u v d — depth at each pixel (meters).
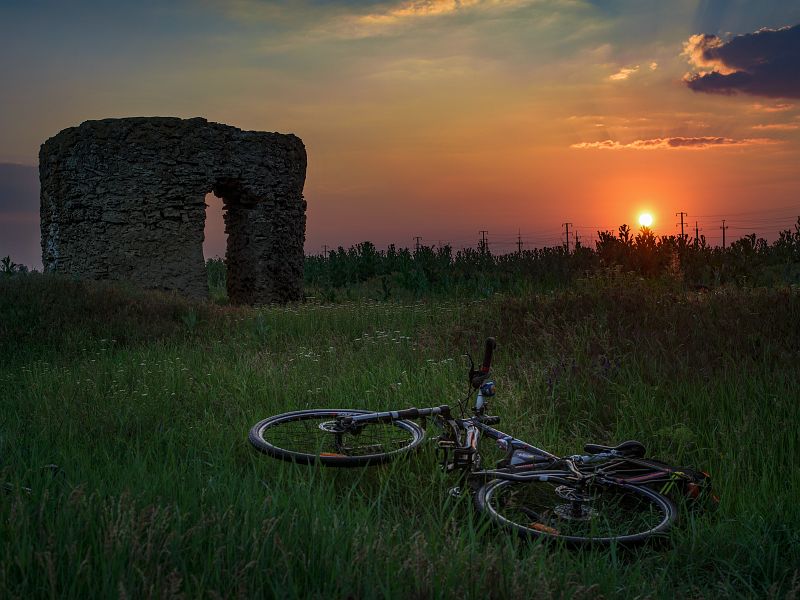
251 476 4.98
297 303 23.20
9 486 4.03
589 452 4.92
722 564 3.96
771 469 5.09
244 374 8.50
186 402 7.44
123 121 21.44
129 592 2.75
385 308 15.74
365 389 7.65
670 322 9.56
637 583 3.57
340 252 34.34
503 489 4.59
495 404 6.95
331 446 5.73
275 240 23.70
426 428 6.29
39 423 6.48
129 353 11.02
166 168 21.58
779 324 8.95
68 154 21.88
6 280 15.87
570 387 7.34
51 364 10.52
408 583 3.06
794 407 6.19
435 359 9.23
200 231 22.03
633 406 6.58
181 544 3.22
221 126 22.34
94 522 3.38
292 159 24.42
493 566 3.07
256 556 3.10
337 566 3.08
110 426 6.45
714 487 4.97
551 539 3.90
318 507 3.99
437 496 5.01
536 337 9.71
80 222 21.75
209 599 2.87
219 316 14.95
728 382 7.02
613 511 4.73
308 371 8.68
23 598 2.77
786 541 4.15
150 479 4.44
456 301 16.91
